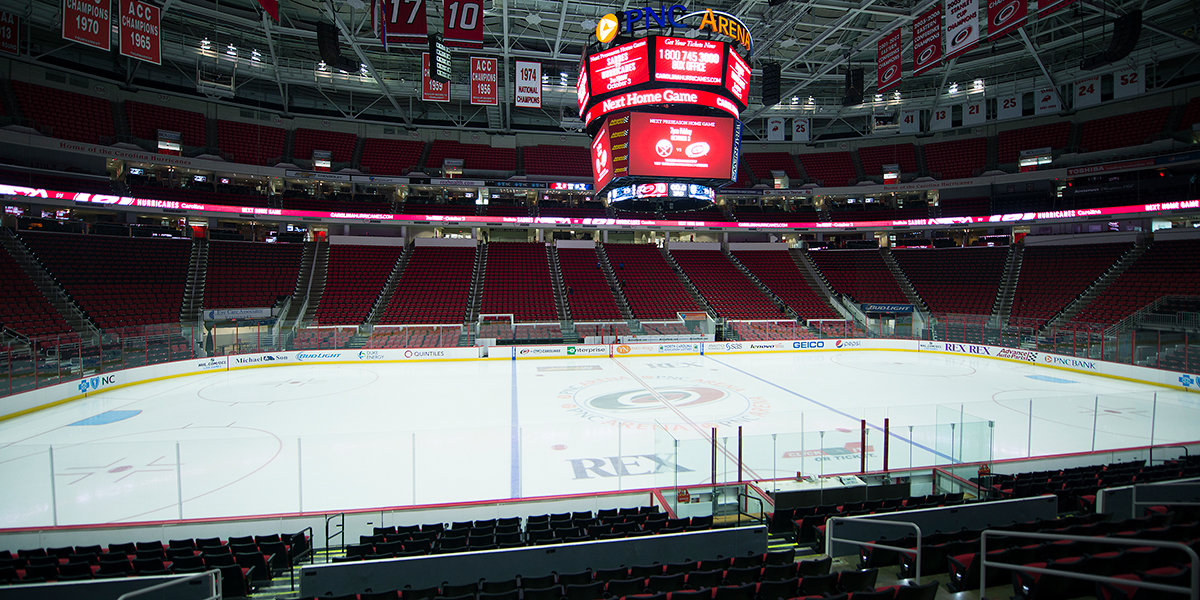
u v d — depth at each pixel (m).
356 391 23.45
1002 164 41.69
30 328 24.31
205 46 31.50
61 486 12.18
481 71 24.69
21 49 30.61
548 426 17.33
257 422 18.36
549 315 36.94
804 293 42.75
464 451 14.81
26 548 9.52
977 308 37.84
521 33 31.38
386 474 13.15
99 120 32.62
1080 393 22.36
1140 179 35.84
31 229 30.38
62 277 28.45
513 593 6.06
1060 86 36.94
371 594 6.10
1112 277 33.97
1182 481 8.81
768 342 34.81
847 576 6.28
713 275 44.31
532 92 24.81
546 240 48.22
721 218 45.88
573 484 12.67
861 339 35.56
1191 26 30.78
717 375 27.19
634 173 17.91
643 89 17.61
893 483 11.57
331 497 11.86
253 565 7.90
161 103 35.81
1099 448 14.72
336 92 40.59
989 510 8.12
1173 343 24.89
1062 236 39.41
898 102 40.41
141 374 24.89
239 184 39.72
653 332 35.47
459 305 36.66
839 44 30.61
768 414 19.19
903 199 46.47
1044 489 10.29
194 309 31.66
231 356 28.53
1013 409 18.59
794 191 45.75
